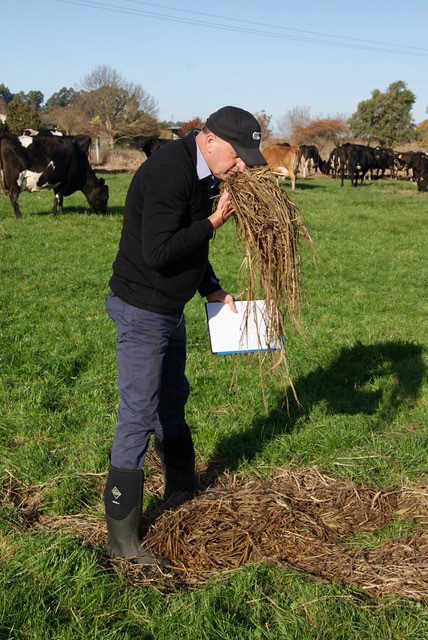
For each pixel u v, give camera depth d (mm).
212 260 11305
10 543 3137
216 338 3453
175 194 2838
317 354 6203
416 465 4062
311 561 3096
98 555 3104
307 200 22188
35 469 3934
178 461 3615
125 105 52250
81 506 3621
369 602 2793
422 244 13969
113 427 4590
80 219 15062
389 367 6008
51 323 6984
